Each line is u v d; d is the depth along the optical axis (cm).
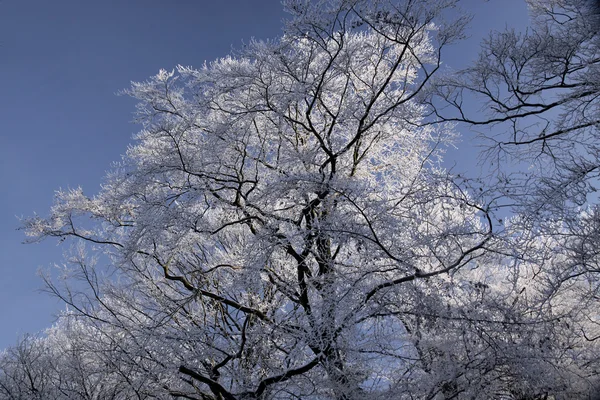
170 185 943
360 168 1060
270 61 864
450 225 743
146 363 852
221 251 1108
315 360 756
